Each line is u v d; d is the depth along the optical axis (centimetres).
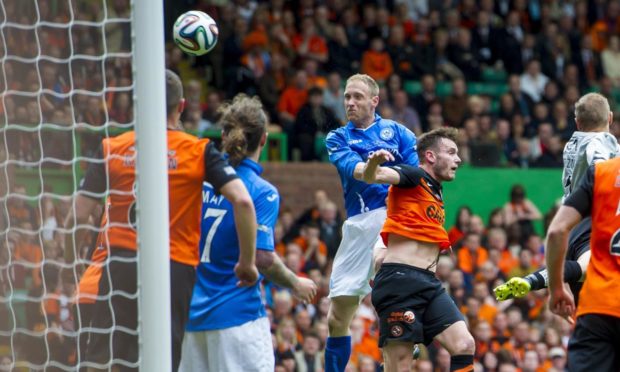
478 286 2519
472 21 3447
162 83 948
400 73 3234
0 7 1106
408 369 1217
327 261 2503
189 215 988
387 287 1212
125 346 978
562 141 3228
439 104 3148
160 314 937
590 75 3500
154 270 937
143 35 943
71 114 1039
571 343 1020
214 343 1034
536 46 3428
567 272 1136
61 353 1035
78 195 998
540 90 3341
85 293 1001
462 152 3112
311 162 2997
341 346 1345
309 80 3102
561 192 3159
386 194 1312
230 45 3077
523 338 2422
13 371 1063
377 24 3306
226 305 1030
